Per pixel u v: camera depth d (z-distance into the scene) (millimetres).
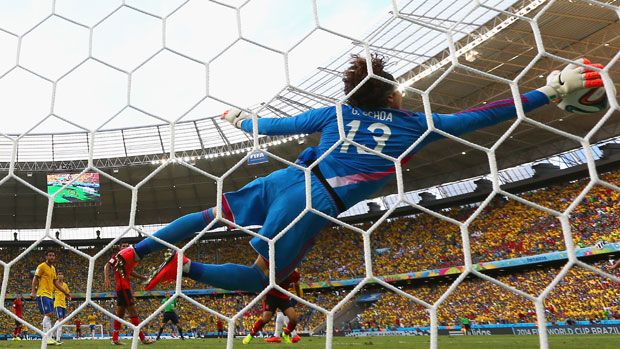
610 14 16609
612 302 17781
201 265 2199
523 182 25656
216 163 28359
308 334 23641
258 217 2330
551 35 17859
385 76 2355
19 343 7758
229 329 1465
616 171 23203
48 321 8281
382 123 2271
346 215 33750
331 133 2289
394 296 25984
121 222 34094
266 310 6867
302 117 2395
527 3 16062
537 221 23500
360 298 27562
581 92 2209
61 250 31828
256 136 1712
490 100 22109
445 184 30609
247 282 2219
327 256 29359
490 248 24047
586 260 20859
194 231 2377
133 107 1802
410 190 31047
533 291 20562
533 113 22625
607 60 19453
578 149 25500
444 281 25234
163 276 2180
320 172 2215
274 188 2258
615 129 23594
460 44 18078
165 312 11445
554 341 6984
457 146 26234
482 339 9281
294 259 2189
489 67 19781
